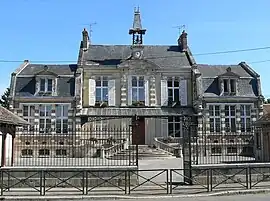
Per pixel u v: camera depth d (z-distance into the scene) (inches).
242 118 1480.1
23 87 1475.1
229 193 595.8
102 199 562.6
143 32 1621.6
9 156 774.5
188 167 687.7
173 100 1533.0
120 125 1466.5
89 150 1225.4
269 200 532.4
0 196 564.4
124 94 1510.8
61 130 1428.4
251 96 1497.3
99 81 1525.6
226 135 1449.3
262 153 939.3
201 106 1455.5
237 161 908.6
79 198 559.8
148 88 1520.7
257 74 1560.0
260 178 693.9
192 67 1533.0
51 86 1472.7
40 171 601.0
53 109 1437.0
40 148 1358.3
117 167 650.2
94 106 1491.1
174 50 1674.5
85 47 1627.7
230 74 1507.1
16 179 637.3
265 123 888.9
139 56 1534.2
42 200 552.1
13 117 794.2
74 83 1489.9
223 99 1473.9
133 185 651.5
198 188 637.9
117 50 1654.8
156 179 762.2
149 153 1256.8
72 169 644.1
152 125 1501.0
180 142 1449.3
